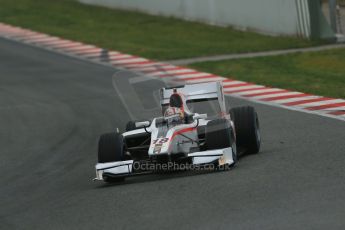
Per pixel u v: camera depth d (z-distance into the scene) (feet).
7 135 220.43
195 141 147.54
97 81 304.71
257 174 136.46
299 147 163.63
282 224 102.42
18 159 187.21
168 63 336.70
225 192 124.67
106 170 141.59
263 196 119.55
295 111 217.97
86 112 244.22
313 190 120.67
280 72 298.35
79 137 207.51
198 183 133.59
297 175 133.28
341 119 198.39
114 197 131.75
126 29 445.78
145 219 113.39
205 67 318.24
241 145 159.12
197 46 383.04
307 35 385.91
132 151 151.94
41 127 227.40
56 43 410.93
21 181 161.07
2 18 499.92
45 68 345.92
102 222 115.24
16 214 130.11
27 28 462.19
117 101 259.60
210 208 115.24
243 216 108.78
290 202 114.11
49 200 138.31
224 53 359.05
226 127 143.02
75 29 452.35
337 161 143.54
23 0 563.48
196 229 104.73
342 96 238.48
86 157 180.45
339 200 112.37
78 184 151.02
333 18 379.35
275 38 396.57
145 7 493.36
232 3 429.38
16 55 385.50
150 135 148.46
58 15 501.56
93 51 380.58
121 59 353.72
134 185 140.97
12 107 264.93
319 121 198.29
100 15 495.00
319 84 265.95
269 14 406.41
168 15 475.31
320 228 98.43
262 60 331.36
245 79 285.02
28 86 306.14
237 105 236.63
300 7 386.52
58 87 298.35
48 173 166.40
